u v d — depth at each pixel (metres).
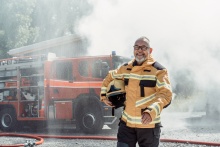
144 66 2.93
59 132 9.37
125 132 3.01
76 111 8.91
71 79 9.02
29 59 9.80
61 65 9.20
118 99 3.11
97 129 8.66
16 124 10.15
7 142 7.53
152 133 2.94
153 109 2.62
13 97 10.16
